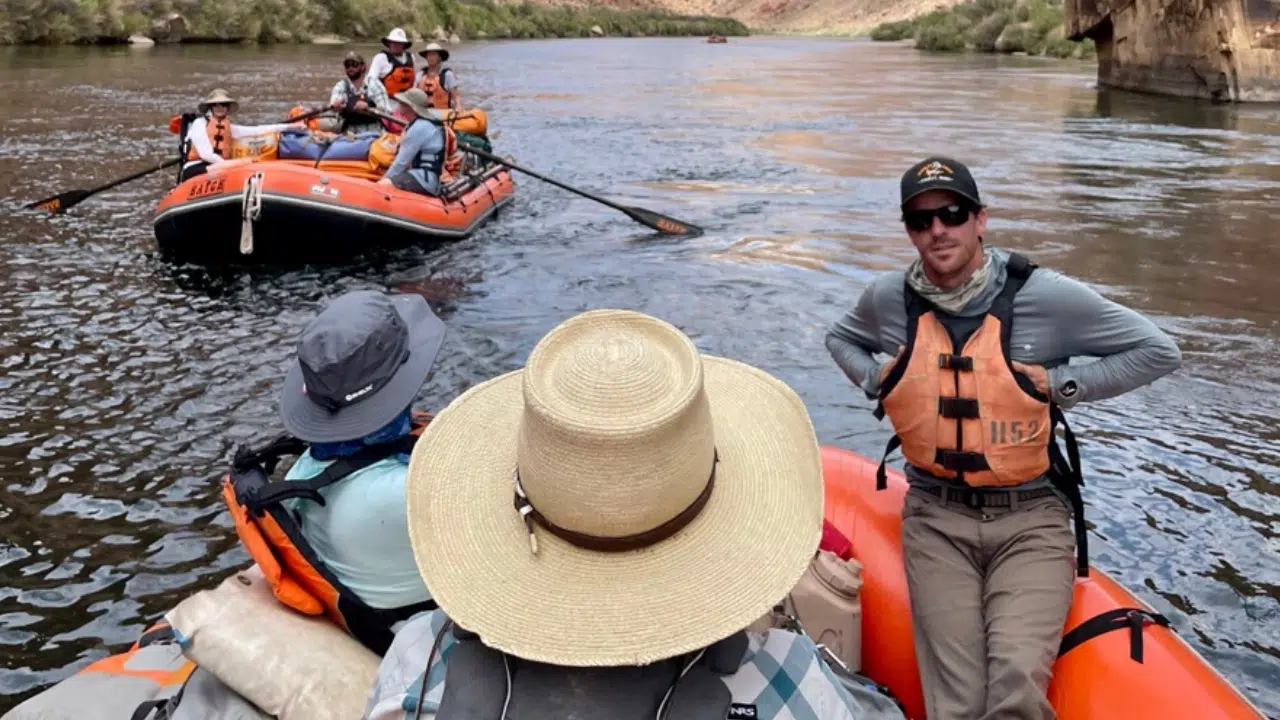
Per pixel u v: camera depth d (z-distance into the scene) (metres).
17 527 3.63
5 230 7.86
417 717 1.38
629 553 1.35
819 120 16.25
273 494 1.90
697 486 1.34
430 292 6.46
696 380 1.31
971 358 2.29
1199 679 1.98
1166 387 4.86
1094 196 9.66
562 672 1.31
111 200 9.08
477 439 1.56
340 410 1.94
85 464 4.10
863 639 2.43
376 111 8.95
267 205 6.87
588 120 16.38
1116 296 6.39
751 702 1.35
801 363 5.19
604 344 1.33
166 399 4.73
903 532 2.44
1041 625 2.12
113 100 16.34
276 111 15.55
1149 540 3.59
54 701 2.05
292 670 1.88
